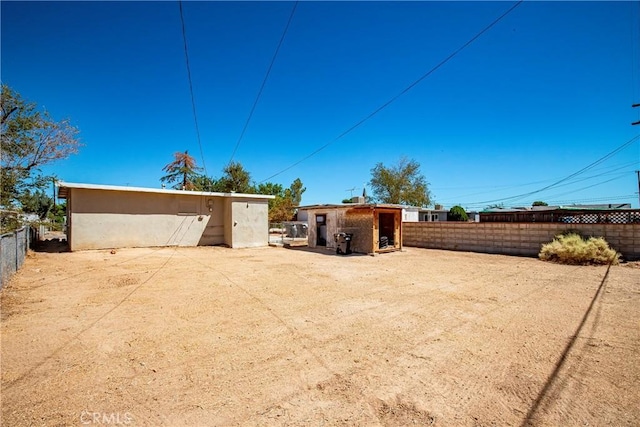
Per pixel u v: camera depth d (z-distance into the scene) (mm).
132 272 8719
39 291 6352
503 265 10391
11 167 11750
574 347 3777
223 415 2461
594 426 2354
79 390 2781
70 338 3949
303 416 2457
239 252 14352
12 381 2906
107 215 14125
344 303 5688
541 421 2410
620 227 11086
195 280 7707
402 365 3324
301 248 16219
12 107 11656
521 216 16938
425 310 5285
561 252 10938
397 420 2418
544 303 5715
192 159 33938
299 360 3422
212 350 3656
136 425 2322
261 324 4551
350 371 3188
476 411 2537
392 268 9750
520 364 3352
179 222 16156
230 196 16438
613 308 5387
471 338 4066
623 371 3188
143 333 4160
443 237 16000
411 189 36125
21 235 9180
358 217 14086
